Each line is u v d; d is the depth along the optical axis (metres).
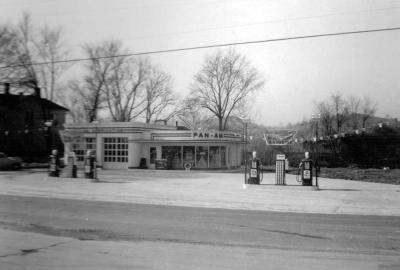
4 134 57.66
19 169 43.31
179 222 12.68
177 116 69.94
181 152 41.53
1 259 8.13
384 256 8.66
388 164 45.56
